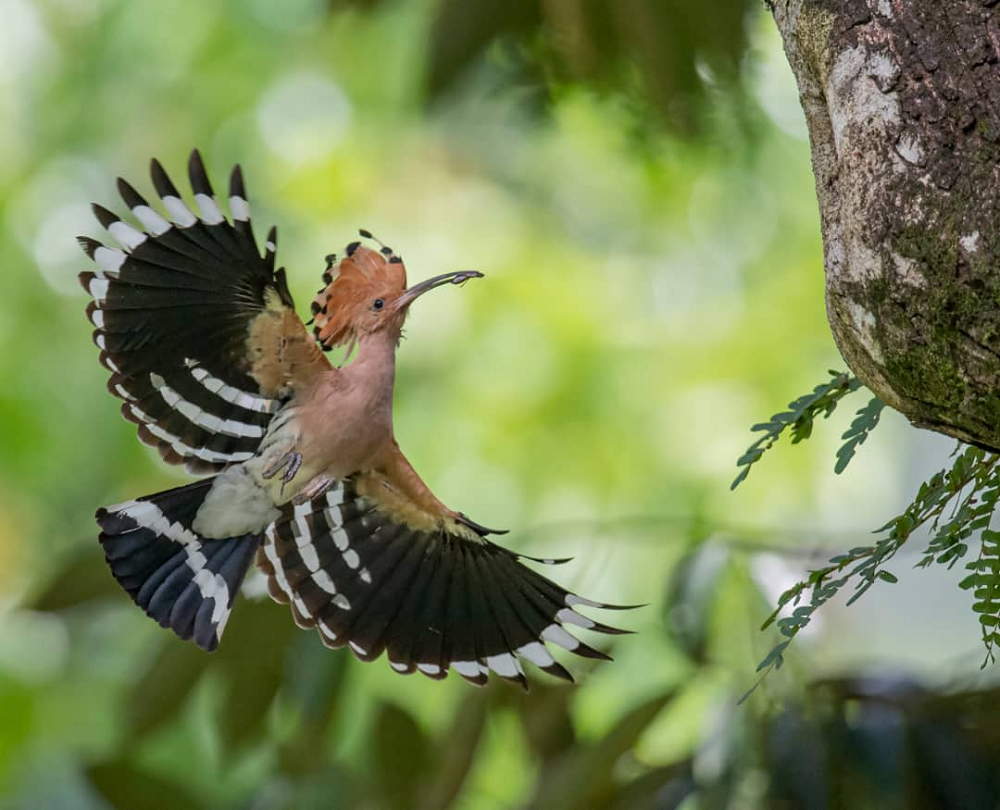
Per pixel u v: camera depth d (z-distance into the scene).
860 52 5.15
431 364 15.30
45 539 15.18
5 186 16.02
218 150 16.11
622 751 8.62
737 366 15.65
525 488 15.12
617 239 16.08
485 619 7.38
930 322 4.89
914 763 8.11
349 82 16.25
